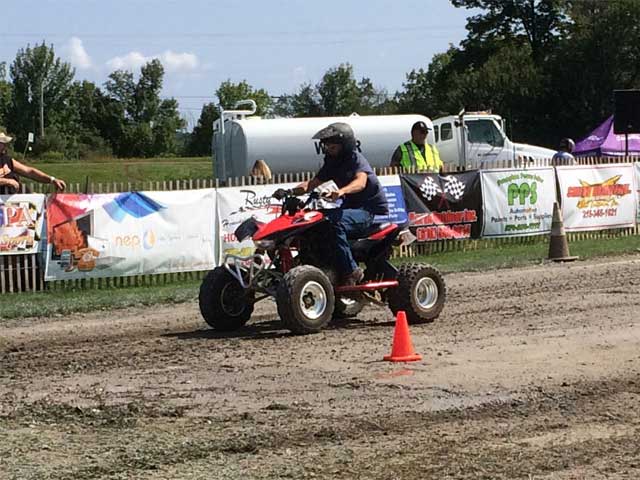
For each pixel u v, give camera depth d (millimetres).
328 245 10516
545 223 21703
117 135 100750
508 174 21141
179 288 15359
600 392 7434
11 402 7512
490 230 20828
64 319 12586
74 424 6797
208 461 5871
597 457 5898
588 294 13039
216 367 8750
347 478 5527
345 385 7797
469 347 9359
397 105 94812
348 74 95938
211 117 93562
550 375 8008
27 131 95250
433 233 19922
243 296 10586
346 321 11328
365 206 10727
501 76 68688
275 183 18391
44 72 95125
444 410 6957
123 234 16047
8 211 15094
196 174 57781
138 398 7543
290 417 6840
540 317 11172
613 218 22922
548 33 75875
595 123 67062
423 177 19828
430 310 10953
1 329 11797
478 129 34125
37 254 15406
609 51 66188
